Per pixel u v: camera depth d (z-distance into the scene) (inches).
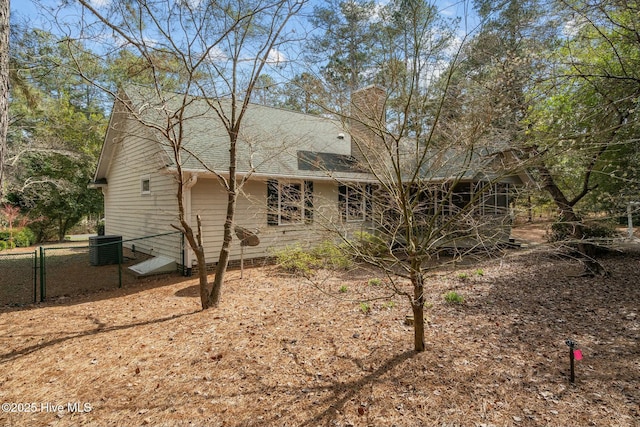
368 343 169.9
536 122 232.7
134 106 224.8
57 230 810.8
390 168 174.6
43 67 227.0
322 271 347.3
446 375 137.0
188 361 157.2
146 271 351.9
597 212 305.7
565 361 146.1
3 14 121.0
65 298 276.2
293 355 160.1
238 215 386.6
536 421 108.0
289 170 390.9
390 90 163.6
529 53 238.2
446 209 210.4
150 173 416.2
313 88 177.6
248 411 119.7
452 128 166.4
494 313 211.9
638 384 125.7
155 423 115.1
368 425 110.0
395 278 311.6
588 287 262.7
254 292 275.9
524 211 181.9
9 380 144.3
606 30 254.1
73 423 116.2
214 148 363.9
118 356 163.8
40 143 618.8
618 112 216.5
